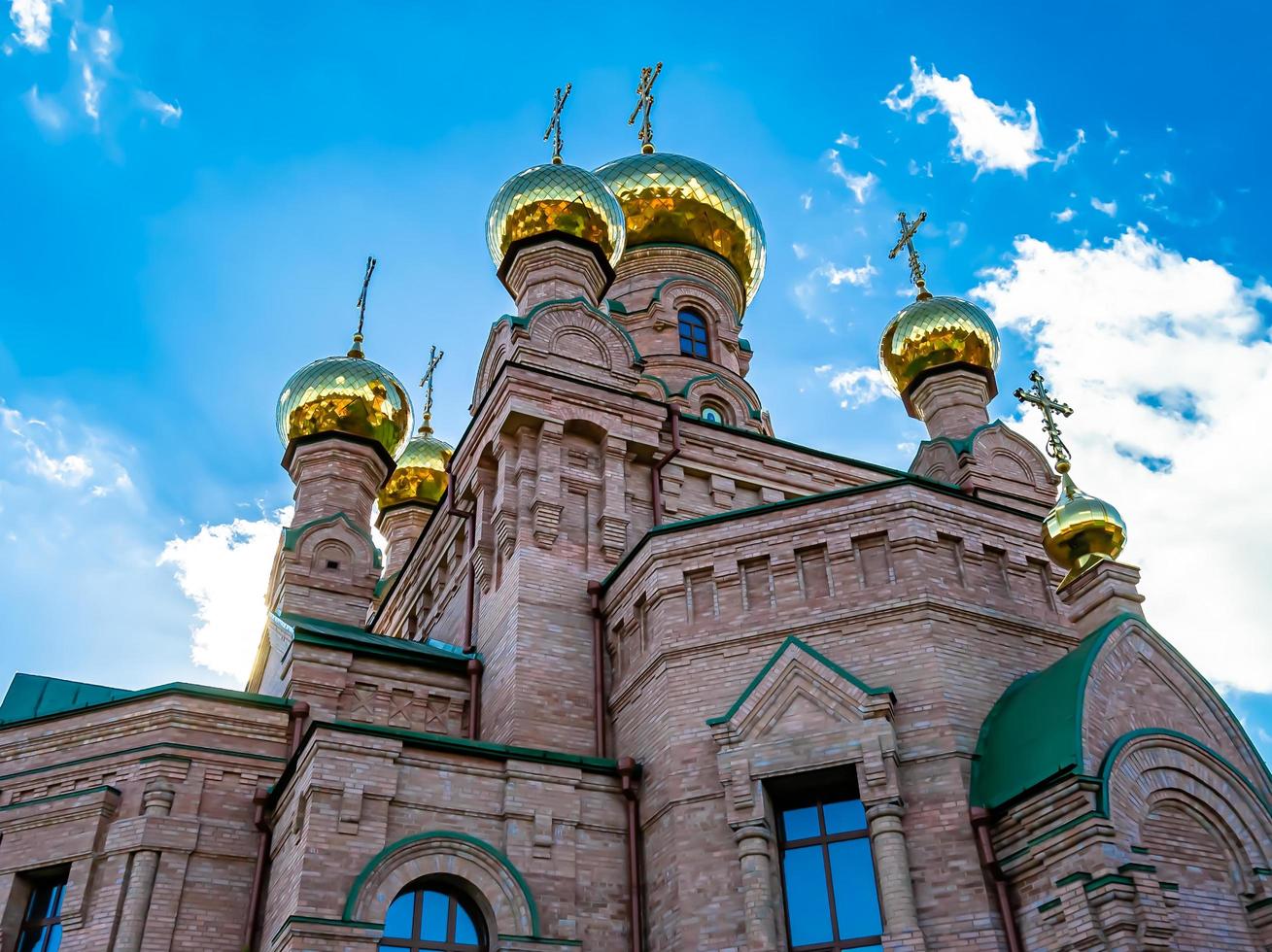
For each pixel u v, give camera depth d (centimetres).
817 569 1844
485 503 2297
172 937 1700
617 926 1670
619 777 1786
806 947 1553
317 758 1617
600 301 2716
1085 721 1509
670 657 1830
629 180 3322
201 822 1808
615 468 2284
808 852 1619
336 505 2758
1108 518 1817
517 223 2700
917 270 3166
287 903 1573
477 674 2127
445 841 1619
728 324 3212
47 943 1761
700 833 1659
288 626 2162
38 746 1925
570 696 1994
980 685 1708
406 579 2827
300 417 2850
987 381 2997
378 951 1522
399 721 2072
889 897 1503
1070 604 1802
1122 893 1369
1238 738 1634
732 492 2448
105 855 1770
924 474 2750
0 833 1819
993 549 1877
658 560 1928
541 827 1688
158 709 1900
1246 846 1519
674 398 2861
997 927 1464
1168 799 1519
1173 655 1662
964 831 1538
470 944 1596
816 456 2594
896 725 1653
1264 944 1459
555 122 2970
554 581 2111
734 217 3359
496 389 2319
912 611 1745
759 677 1698
